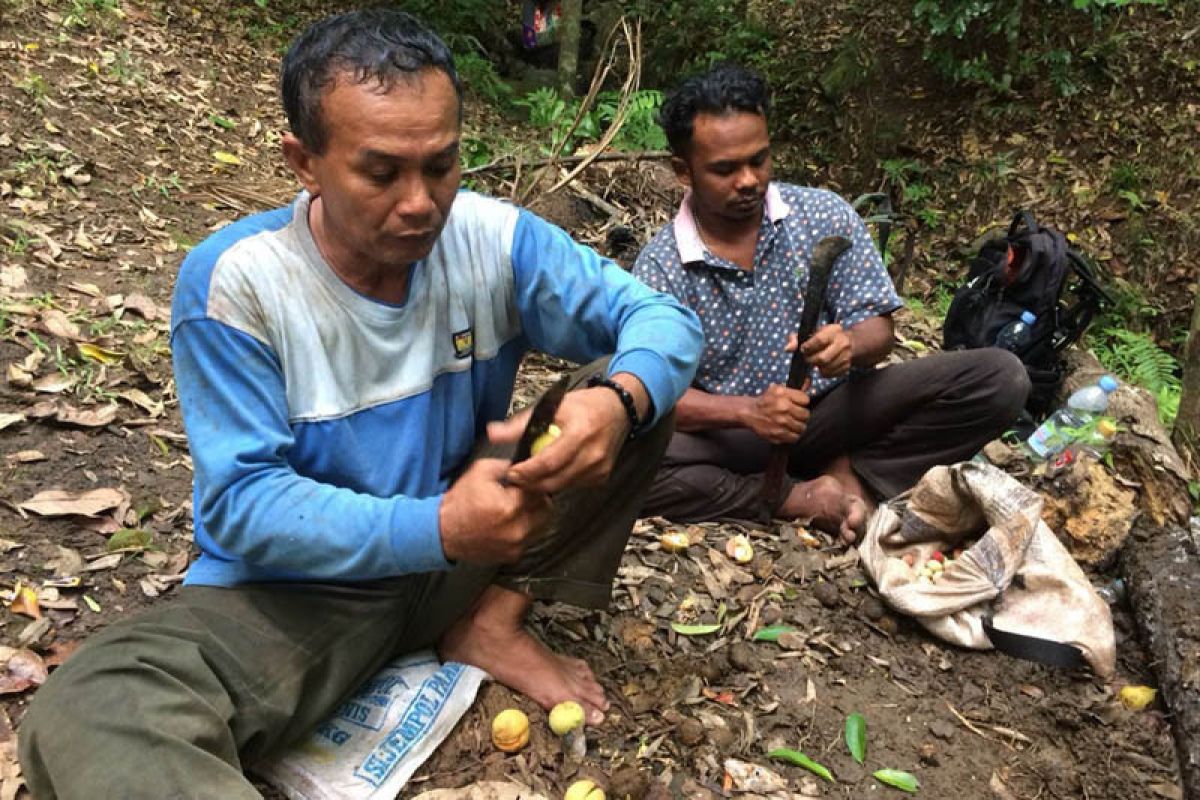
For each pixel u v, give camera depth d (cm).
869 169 756
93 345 322
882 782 207
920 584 254
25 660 204
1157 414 382
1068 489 304
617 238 520
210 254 163
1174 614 252
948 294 634
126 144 503
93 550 243
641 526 284
